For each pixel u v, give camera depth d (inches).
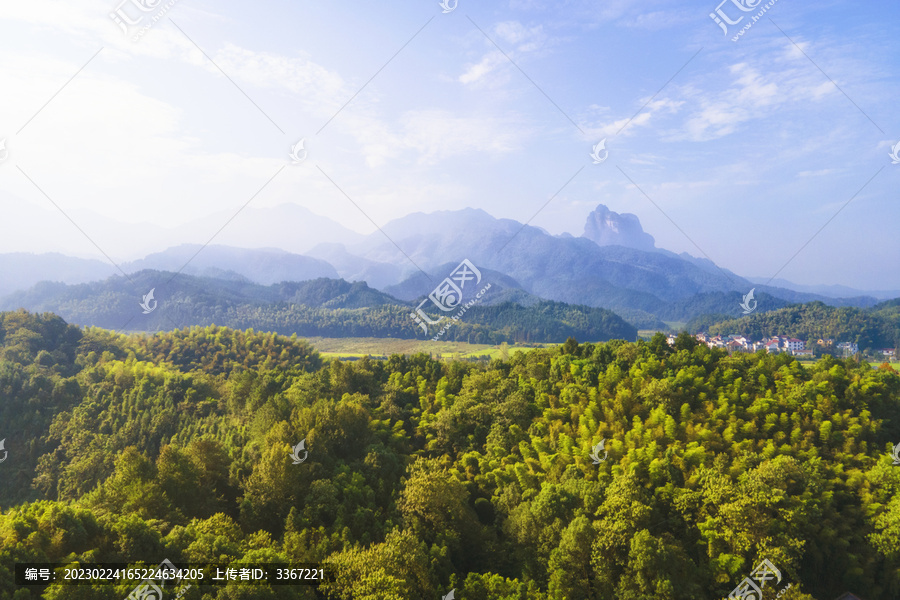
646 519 2127.2
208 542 1801.2
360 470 2628.0
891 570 2206.0
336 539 2058.3
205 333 7145.7
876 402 3102.9
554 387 3548.2
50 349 5285.4
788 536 2103.8
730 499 2206.0
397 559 1892.2
